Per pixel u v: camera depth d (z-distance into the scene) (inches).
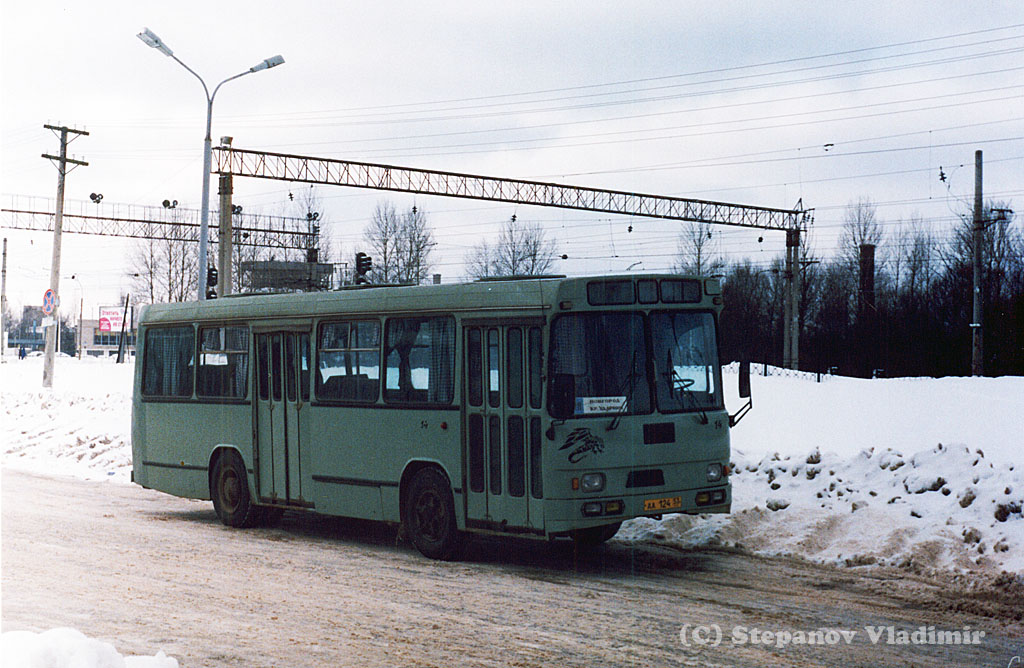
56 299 1707.7
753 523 488.7
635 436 414.6
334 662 282.2
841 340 2856.8
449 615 343.0
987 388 1067.9
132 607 353.4
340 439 498.9
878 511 475.5
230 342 571.5
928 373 2568.9
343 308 503.2
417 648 298.5
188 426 597.3
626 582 399.9
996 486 478.6
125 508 644.1
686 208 2149.4
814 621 336.5
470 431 437.1
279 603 362.0
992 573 388.8
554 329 410.3
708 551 464.4
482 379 433.4
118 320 4217.5
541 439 406.6
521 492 414.9
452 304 448.1
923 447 693.3
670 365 430.3
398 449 469.4
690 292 441.7
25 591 375.2
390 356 477.1
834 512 489.7
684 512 424.5
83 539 506.6
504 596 374.3
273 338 542.3
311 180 1721.2
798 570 420.2
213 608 353.4
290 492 528.4
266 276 2236.7
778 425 843.4
